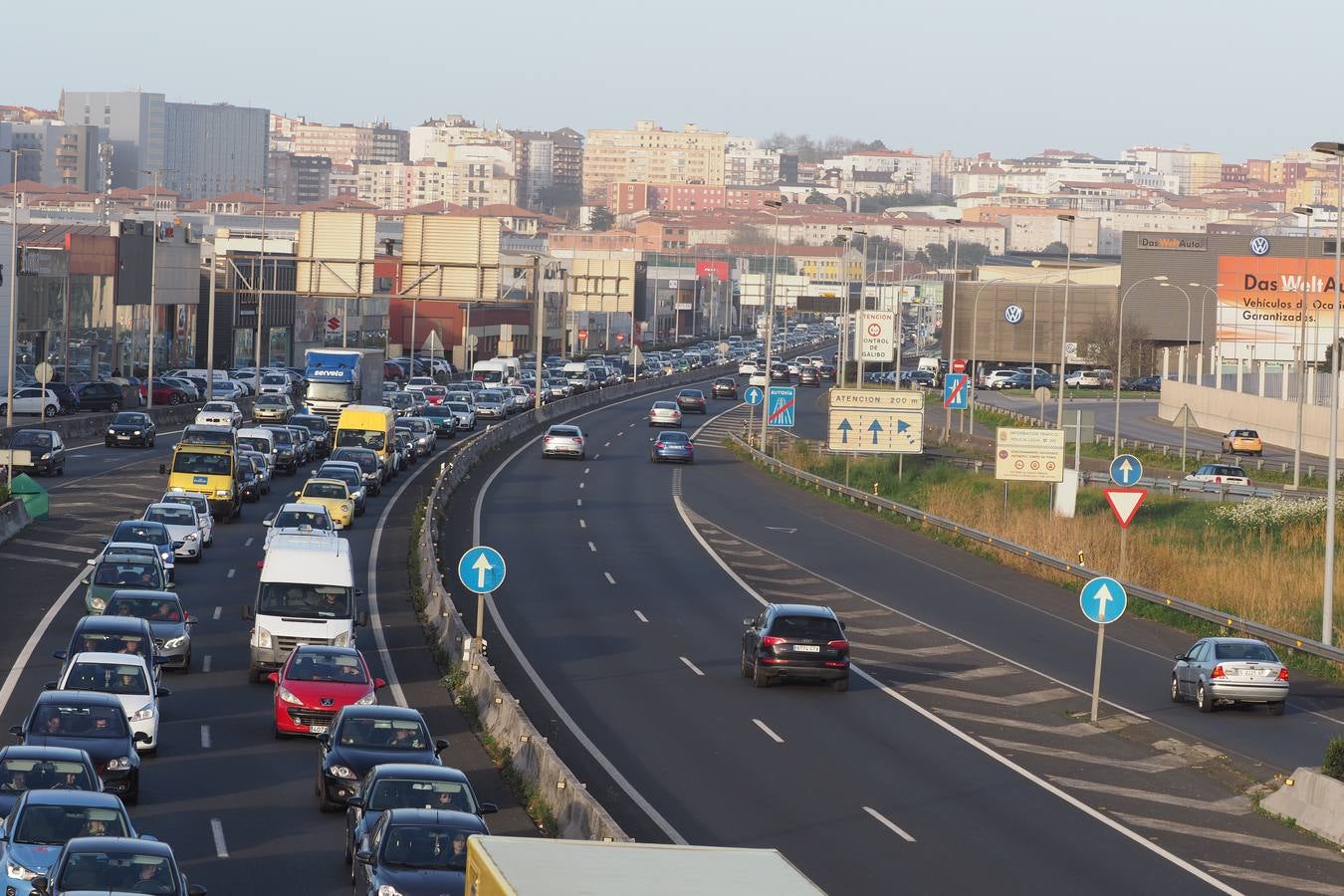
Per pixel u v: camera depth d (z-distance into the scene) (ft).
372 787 174.81
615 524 498.28
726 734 253.85
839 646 289.12
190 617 289.33
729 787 220.23
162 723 248.11
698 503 560.20
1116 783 233.35
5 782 174.81
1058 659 328.70
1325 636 341.62
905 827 203.92
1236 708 292.40
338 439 578.66
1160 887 182.60
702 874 97.50
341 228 645.92
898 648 333.62
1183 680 291.79
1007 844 198.08
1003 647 338.34
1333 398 348.59
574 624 343.87
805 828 201.26
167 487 467.52
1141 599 391.65
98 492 506.89
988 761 243.40
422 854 157.48
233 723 249.75
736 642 333.62
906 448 592.60
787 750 245.04
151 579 311.68
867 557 457.27
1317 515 504.02
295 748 235.81
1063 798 222.89
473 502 535.60
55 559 393.91
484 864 99.81
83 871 145.59
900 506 537.65
